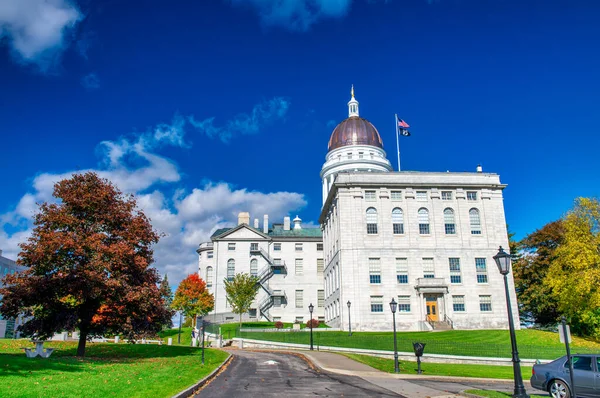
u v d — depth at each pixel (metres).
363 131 107.56
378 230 70.56
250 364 31.67
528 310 77.00
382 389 20.61
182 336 76.38
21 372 20.03
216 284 92.06
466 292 68.75
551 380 18.88
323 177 107.75
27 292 31.39
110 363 27.27
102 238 32.84
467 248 70.75
